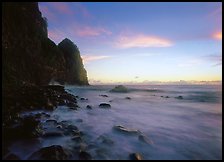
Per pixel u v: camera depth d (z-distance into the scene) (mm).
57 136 5910
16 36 19547
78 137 5883
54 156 4285
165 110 13102
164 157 5004
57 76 39375
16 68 17812
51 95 14055
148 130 7605
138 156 4816
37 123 6965
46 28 40562
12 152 4773
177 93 31641
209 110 13180
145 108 14016
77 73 59562
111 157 4832
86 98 20859
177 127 8133
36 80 24766
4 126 6148
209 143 6125
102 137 6172
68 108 11812
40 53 28281
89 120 9289
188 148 5664
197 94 28797
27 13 24812
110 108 13570
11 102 9055
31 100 10617
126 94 29844
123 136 6555
